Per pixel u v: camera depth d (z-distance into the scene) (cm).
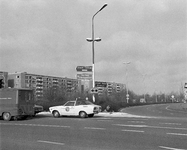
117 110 3347
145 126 1512
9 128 1489
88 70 2919
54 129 1423
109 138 1097
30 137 1152
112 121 1886
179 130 1317
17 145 967
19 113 2027
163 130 1320
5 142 1030
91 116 2402
